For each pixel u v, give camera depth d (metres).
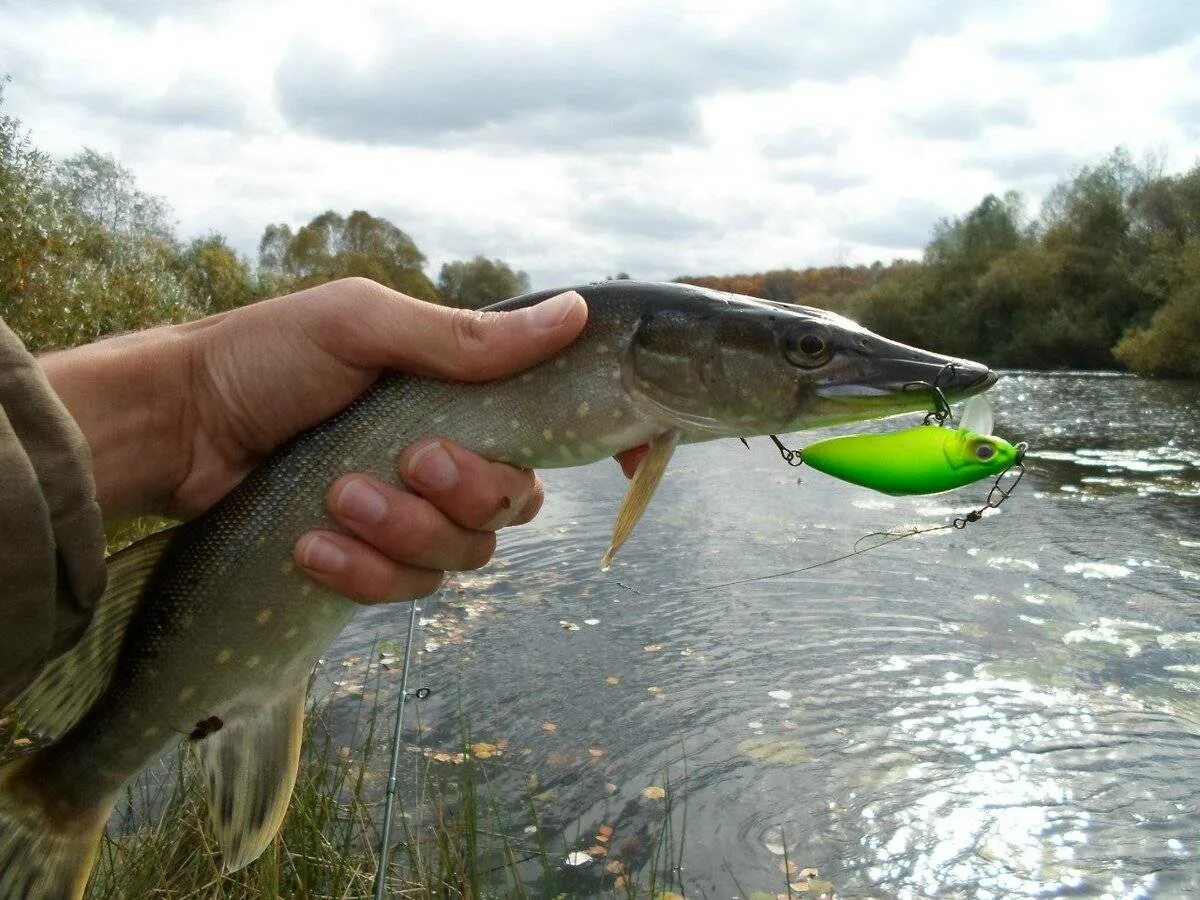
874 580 0.95
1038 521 1.18
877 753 0.60
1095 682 0.70
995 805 0.54
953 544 1.07
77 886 0.27
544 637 0.79
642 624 0.83
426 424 0.28
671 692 0.68
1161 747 0.60
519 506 0.30
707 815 0.53
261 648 0.28
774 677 0.71
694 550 1.07
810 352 0.28
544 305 0.28
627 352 0.29
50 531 0.16
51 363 0.27
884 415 0.28
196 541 0.28
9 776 0.26
